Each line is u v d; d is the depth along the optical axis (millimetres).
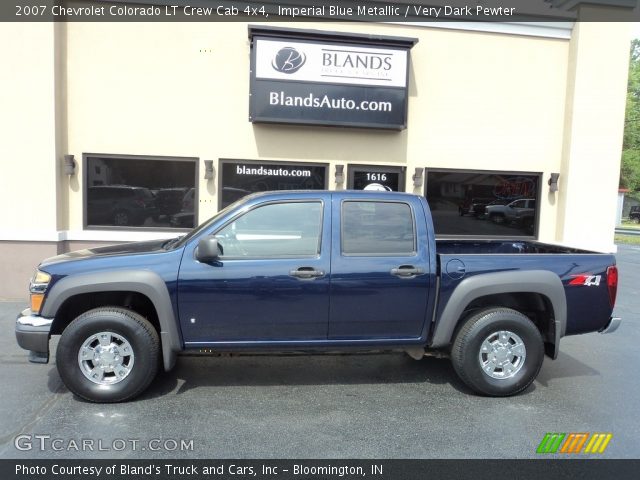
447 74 8953
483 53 9016
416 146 8945
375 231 4602
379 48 8492
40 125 7836
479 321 4625
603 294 4828
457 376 5238
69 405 4348
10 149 7816
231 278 4355
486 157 9148
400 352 5875
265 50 8234
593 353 6195
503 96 9125
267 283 4387
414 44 8578
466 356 4609
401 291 4539
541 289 4652
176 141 8398
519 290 4629
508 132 9180
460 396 4711
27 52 7746
